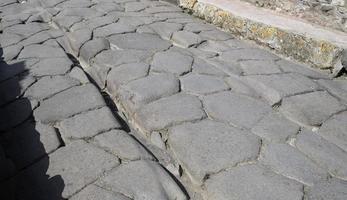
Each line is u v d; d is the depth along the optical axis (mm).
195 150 1925
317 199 1643
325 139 2061
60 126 2227
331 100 2400
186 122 2148
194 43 3285
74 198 1699
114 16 3975
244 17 3422
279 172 1794
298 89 2508
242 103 2365
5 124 2299
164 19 3920
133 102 2381
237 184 1714
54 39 3555
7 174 1871
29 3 4719
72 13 4121
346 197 1656
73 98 2510
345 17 2959
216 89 2516
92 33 3469
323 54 2789
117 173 1835
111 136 2115
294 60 3008
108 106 2439
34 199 1716
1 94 2633
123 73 2727
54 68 2938
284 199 1640
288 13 3451
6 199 1715
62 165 1910
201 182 1770
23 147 2070
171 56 3020
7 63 3076
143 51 3102
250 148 1940
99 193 1718
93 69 2965
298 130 2127
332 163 1863
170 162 1963
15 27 3902
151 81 2600
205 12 3908
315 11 3182
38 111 2391
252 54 3094
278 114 2293
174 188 1753
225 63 2914
